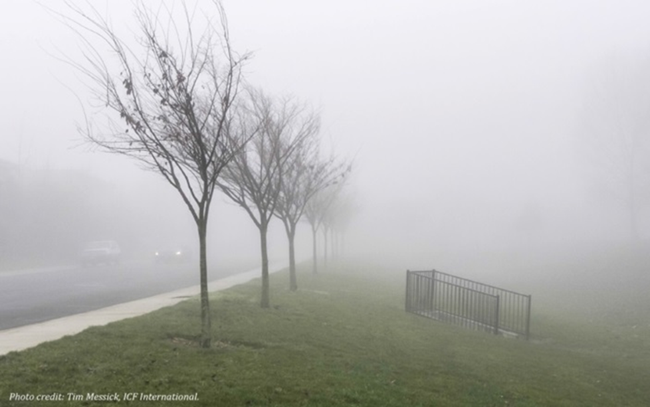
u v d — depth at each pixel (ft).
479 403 25.62
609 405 28.84
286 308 46.73
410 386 26.91
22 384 21.24
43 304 53.93
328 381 25.39
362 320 45.85
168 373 24.02
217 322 37.04
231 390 22.47
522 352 41.09
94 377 22.72
